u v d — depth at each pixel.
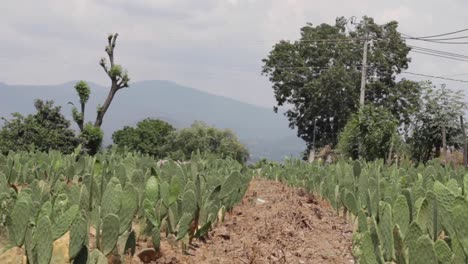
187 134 44.78
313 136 38.44
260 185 13.45
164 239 5.89
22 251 4.05
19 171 8.85
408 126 22.30
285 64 39.84
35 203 4.87
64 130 19.53
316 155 37.09
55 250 4.07
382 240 4.52
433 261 3.58
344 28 39.44
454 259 3.65
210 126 46.34
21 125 18.91
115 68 22.12
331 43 38.41
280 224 7.71
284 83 39.47
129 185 4.84
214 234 6.79
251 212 8.79
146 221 5.77
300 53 39.69
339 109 36.41
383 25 37.72
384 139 21.12
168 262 5.31
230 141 44.62
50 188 7.34
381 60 36.41
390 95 36.31
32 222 4.35
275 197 10.80
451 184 5.95
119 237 4.86
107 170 7.64
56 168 9.12
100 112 21.94
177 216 5.83
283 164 17.66
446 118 21.28
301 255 6.26
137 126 50.34
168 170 8.07
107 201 4.80
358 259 5.41
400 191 6.67
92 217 5.24
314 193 11.34
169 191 5.77
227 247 6.32
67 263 4.06
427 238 3.60
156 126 49.75
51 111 19.61
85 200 5.47
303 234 7.44
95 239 4.98
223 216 7.51
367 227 5.62
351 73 36.62
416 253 3.66
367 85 36.44
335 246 6.86
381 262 4.34
